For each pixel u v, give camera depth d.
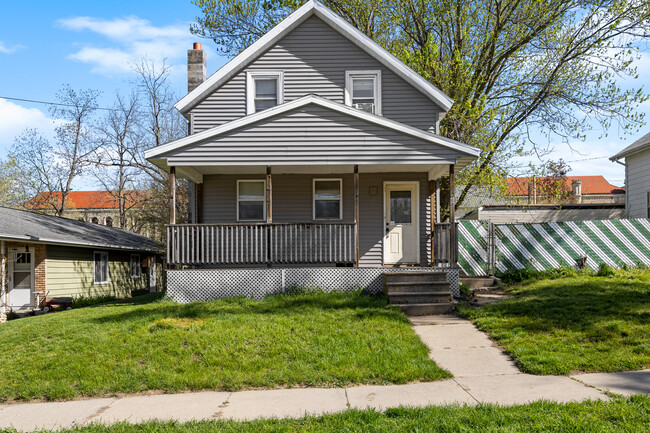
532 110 19.08
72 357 8.05
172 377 7.11
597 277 13.48
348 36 15.21
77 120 32.91
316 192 15.17
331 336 8.57
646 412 4.97
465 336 8.86
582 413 4.98
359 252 14.88
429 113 15.16
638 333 7.91
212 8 20.50
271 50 15.41
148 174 31.72
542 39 18.42
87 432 5.27
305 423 5.20
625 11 17.42
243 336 8.57
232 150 12.52
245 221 15.17
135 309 11.40
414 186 15.09
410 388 6.43
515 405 5.38
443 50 19.92
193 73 18.39
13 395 6.92
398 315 10.04
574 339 7.97
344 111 12.48
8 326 11.22
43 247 18.23
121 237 25.67
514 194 20.11
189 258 12.76
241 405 6.07
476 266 15.16
